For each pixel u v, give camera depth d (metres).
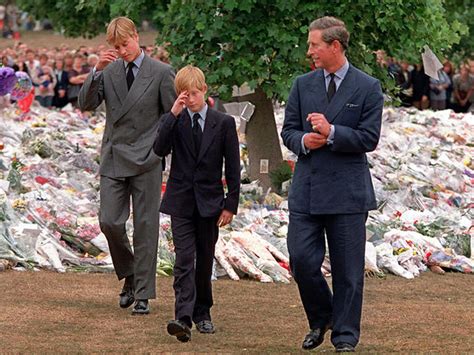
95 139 54.53
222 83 43.12
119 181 27.80
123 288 29.05
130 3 48.28
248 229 37.78
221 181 25.34
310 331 24.73
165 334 25.83
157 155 25.39
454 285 34.41
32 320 27.02
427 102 81.12
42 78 79.75
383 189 45.91
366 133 23.11
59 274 33.19
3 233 34.28
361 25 44.00
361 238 23.45
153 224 27.80
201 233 25.31
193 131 25.12
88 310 28.42
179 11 44.00
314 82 23.61
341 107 23.28
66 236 35.75
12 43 157.38
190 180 25.08
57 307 28.61
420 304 30.77
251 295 31.33
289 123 23.77
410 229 40.81
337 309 23.53
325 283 23.86
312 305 23.89
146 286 27.89
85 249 35.50
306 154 23.48
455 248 39.34
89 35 73.88
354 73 23.45
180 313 24.55
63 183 42.91
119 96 27.75
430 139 57.28
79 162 47.19
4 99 61.31
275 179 46.91
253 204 42.44
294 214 23.62
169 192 25.20
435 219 42.12
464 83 81.38
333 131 22.97
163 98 27.77
